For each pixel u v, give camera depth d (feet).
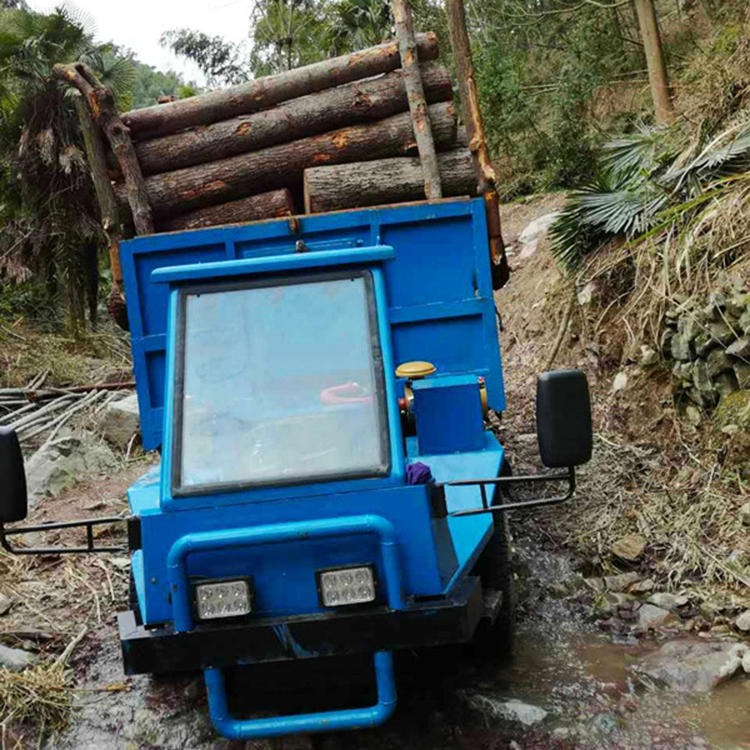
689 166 28.14
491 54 59.00
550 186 54.19
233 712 15.47
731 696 15.21
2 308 51.39
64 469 29.25
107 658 18.01
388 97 20.62
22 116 52.26
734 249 24.89
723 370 22.99
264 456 13.14
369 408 13.33
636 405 25.46
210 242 19.25
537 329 34.68
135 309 19.49
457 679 16.25
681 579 19.08
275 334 13.91
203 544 12.53
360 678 14.57
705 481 21.58
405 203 19.12
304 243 18.57
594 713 14.88
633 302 27.63
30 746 15.57
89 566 22.08
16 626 19.29
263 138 20.72
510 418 29.17
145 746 15.21
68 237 53.36
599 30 55.98
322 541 12.87
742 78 30.40
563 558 20.42
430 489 13.16
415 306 19.27
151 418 19.63
